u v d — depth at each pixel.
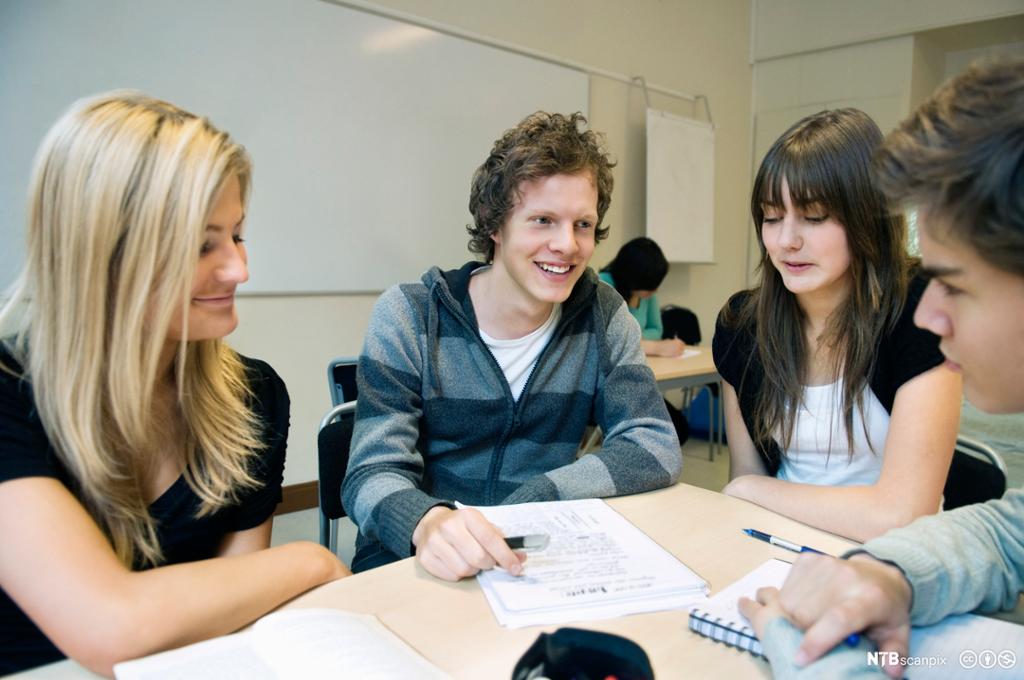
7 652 0.68
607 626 0.62
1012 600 0.66
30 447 0.66
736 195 5.12
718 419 3.97
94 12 2.22
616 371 1.17
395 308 1.12
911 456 0.92
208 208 0.70
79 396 0.68
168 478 0.83
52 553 0.58
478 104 3.31
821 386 1.12
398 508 0.84
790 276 1.03
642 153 4.32
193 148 0.69
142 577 0.60
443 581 0.71
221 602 0.61
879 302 1.00
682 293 4.70
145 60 2.33
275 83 2.63
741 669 0.55
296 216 2.74
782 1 4.96
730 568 0.74
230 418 0.88
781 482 0.98
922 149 0.48
